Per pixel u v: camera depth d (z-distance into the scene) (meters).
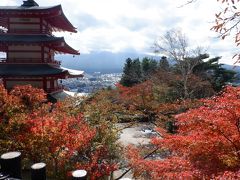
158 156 17.16
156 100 36.94
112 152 16.09
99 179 14.59
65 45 33.25
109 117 22.89
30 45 29.75
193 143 7.08
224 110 6.70
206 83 37.38
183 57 36.19
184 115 7.38
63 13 30.83
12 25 30.31
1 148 13.91
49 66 30.38
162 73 40.81
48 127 13.17
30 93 18.84
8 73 28.14
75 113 19.16
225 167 6.70
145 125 32.97
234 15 4.51
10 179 5.20
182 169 7.19
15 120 14.38
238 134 6.75
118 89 40.22
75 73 38.16
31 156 13.97
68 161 13.84
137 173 10.19
